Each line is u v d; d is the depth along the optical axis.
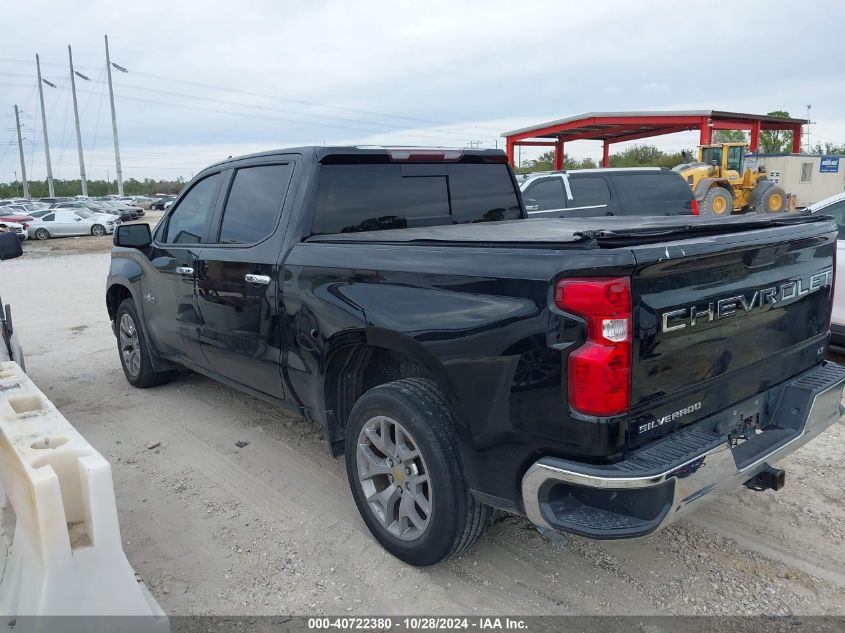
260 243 3.96
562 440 2.45
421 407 2.97
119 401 5.73
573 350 2.38
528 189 10.17
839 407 3.32
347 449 3.40
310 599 3.02
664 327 2.46
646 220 3.89
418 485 3.09
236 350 4.23
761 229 2.94
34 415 2.60
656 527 2.40
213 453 4.60
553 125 24.34
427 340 2.85
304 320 3.56
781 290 3.03
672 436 2.61
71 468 2.27
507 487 2.68
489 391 2.64
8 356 4.32
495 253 2.68
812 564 3.20
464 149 4.55
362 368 3.58
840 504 3.75
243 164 4.36
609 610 2.90
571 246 2.44
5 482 2.55
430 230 3.71
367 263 3.21
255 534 3.55
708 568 3.18
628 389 2.37
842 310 6.02
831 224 3.37
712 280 2.66
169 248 4.91
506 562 3.28
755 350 2.94
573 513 2.52
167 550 3.42
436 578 3.15
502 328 2.57
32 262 19.80
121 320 6.02
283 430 4.98
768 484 2.92
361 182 4.02
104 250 23.97
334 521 3.67
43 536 2.08
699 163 22.25
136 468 4.39
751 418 3.04
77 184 114.62
